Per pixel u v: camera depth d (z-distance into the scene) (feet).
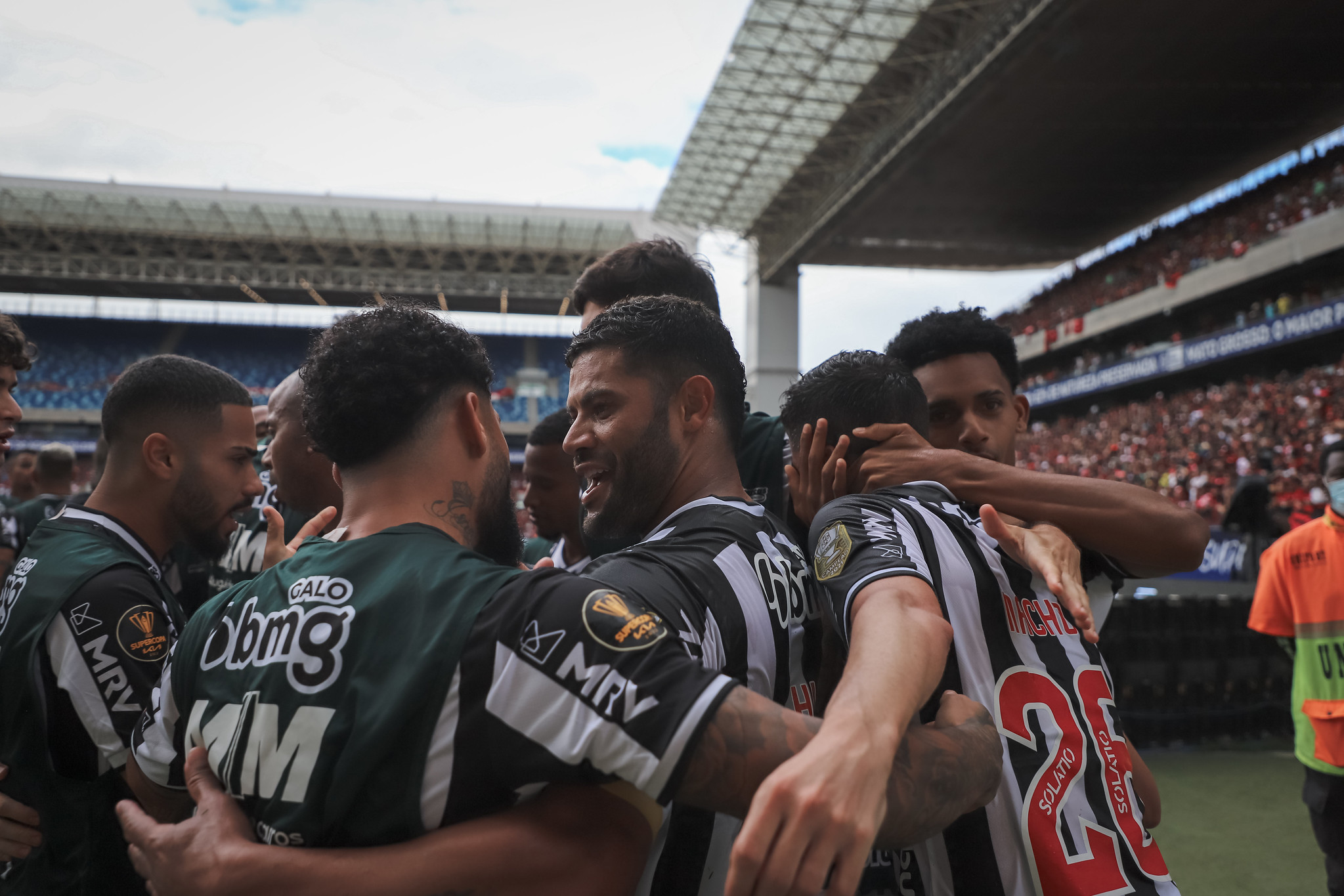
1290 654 9.45
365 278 87.86
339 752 2.36
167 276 84.38
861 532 3.22
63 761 4.09
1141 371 63.57
